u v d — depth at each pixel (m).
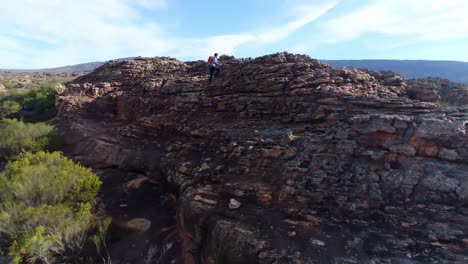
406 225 6.60
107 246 9.28
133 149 15.98
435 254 5.80
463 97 14.71
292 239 6.96
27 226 8.64
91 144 17.70
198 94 17.00
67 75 79.00
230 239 7.51
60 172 10.86
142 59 28.67
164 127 16.66
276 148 9.82
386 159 8.05
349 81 12.51
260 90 14.00
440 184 7.02
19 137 18.55
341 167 8.30
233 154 10.70
